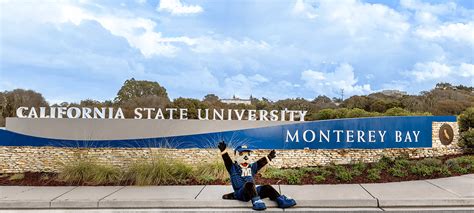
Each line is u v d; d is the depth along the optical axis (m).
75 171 10.46
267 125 13.53
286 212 7.30
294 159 13.40
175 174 10.39
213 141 13.22
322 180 10.20
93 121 13.16
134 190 9.11
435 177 10.64
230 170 8.07
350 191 8.81
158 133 13.22
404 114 18.22
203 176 10.38
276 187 9.44
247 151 8.09
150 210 7.54
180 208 7.70
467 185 9.45
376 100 30.55
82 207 7.81
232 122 13.45
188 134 13.25
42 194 8.67
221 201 7.77
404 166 11.73
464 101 31.27
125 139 13.13
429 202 7.75
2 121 24.78
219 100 27.45
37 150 12.88
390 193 8.52
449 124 14.93
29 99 27.42
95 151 13.00
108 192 8.87
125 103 27.95
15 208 7.79
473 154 14.64
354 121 13.84
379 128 14.00
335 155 13.59
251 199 7.58
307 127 13.59
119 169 10.81
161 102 27.30
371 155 13.76
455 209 7.39
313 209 7.50
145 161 10.79
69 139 13.02
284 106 27.17
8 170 12.73
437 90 33.72
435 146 14.61
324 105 28.70
